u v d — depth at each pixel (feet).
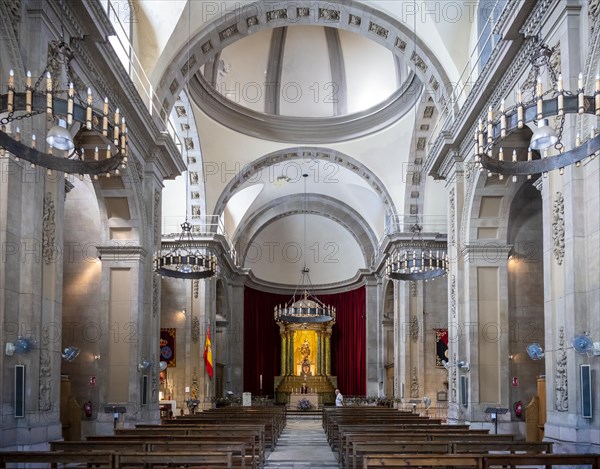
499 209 61.00
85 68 46.39
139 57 62.39
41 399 37.68
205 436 39.04
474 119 57.31
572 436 36.73
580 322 37.40
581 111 29.50
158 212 66.23
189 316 96.94
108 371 58.85
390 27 65.77
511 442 35.22
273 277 146.20
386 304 120.88
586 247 37.76
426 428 48.03
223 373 123.13
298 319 119.65
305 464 49.90
